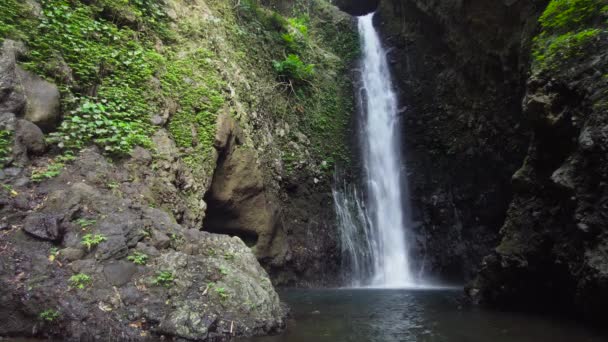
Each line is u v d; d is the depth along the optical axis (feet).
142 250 13.65
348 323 15.51
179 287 12.85
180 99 23.20
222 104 24.79
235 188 25.54
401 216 38.73
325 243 33.30
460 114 35.83
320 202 34.58
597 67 15.46
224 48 29.81
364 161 39.88
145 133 19.94
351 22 47.65
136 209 15.31
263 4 44.29
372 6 51.85
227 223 26.27
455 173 35.78
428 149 38.19
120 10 22.61
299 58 39.50
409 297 24.07
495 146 31.99
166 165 19.86
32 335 11.02
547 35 18.99
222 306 12.88
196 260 14.07
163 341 11.40
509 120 30.32
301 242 31.89
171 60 24.53
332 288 30.48
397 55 43.09
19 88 15.66
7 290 11.26
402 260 37.47
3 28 16.40
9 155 14.48
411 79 41.19
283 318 15.10
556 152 18.13
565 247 16.96
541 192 19.04
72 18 19.60
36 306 11.25
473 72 33.63
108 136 18.31
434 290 28.63
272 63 35.99
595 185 14.53
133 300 12.10
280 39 38.58
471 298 21.68
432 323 15.67
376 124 42.63
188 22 27.58
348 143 39.40
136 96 20.54
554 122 17.03
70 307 11.41
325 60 42.73
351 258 34.65
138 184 17.75
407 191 38.73
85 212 14.05
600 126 14.11
